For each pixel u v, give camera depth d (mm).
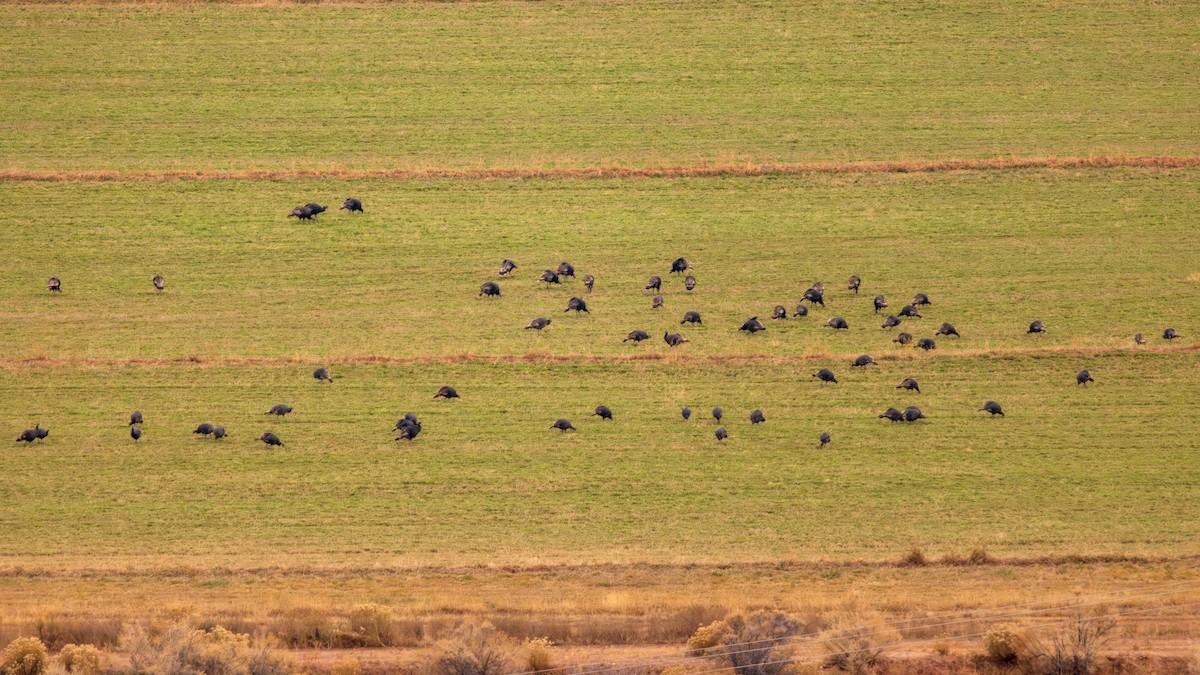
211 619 175125
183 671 150000
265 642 161625
